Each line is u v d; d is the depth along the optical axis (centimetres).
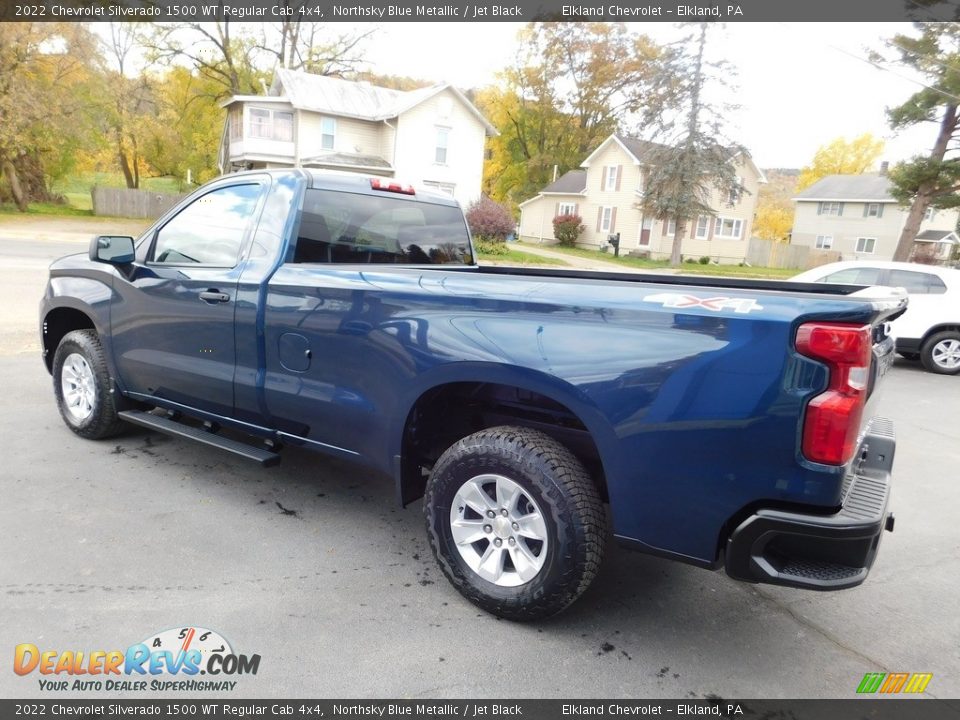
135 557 307
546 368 249
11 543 312
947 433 648
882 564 355
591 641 265
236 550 321
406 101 3191
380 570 311
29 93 3023
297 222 345
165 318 388
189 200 394
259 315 341
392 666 241
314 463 446
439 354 276
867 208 4625
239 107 3222
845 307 206
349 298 307
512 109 5538
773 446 213
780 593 314
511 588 268
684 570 332
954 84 2375
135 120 3791
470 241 461
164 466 422
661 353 229
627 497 240
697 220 3591
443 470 281
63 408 470
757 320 214
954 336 969
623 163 3925
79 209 3734
